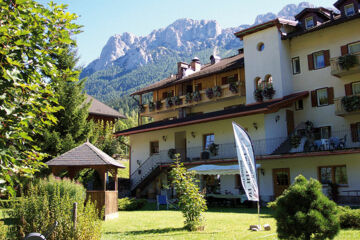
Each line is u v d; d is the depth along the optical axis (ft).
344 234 31.22
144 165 109.40
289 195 24.30
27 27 18.54
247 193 36.47
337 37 82.33
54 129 80.84
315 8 86.12
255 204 71.20
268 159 77.51
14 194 18.22
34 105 19.81
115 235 35.01
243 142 37.11
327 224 22.89
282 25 88.89
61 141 78.74
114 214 52.16
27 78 18.56
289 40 90.94
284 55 88.74
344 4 82.17
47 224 26.66
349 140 77.71
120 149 132.46
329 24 80.28
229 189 86.22
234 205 73.41
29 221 27.89
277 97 86.74
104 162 50.65
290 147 77.46
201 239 31.48
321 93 84.23
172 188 96.73
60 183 45.47
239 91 96.27
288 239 23.68
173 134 104.32
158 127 100.78
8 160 17.43
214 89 101.24
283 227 23.73
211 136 95.09
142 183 101.30
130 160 115.03
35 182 44.47
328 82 82.84
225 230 36.73
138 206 70.59
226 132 90.63
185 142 107.65
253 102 91.66
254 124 83.76
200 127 97.25
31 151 20.29
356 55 75.72
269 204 46.88
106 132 117.60
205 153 92.17
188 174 39.68
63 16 19.83
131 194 102.53
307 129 80.59
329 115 81.66
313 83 85.40
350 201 68.28
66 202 29.07
